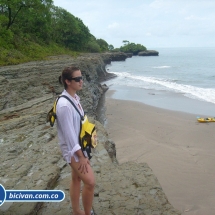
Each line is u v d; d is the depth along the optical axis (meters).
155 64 67.81
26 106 9.88
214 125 13.99
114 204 3.40
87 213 2.90
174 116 16.06
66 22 46.84
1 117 8.40
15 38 24.61
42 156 4.86
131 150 10.99
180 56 111.00
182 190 7.82
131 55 108.50
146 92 24.81
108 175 4.14
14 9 24.12
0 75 12.33
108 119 16.00
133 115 16.64
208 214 6.60
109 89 27.98
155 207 3.35
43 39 35.97
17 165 4.44
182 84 29.39
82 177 2.63
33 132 6.34
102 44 95.06
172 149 10.95
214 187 7.91
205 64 61.78
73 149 2.43
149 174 4.15
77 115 2.49
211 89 24.81
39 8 26.22
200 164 9.51
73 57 31.86
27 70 14.68
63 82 2.56
